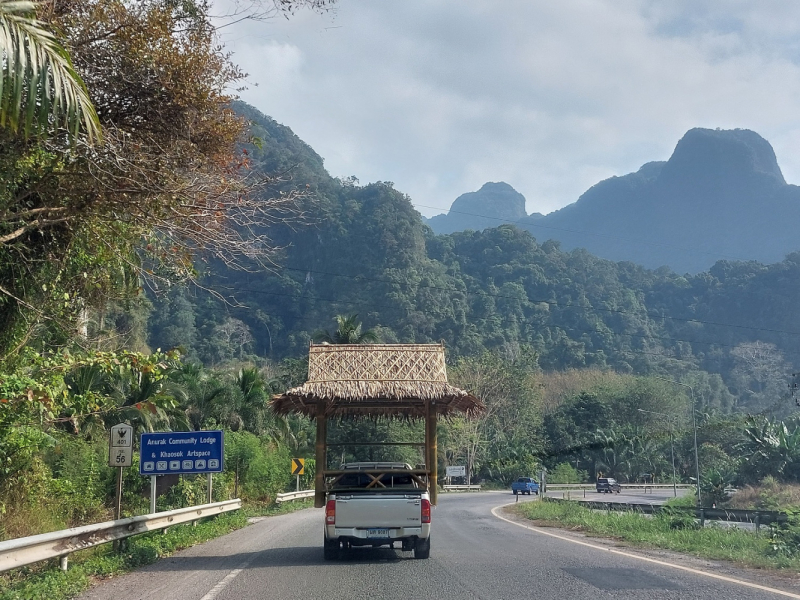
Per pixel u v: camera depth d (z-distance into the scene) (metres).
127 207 11.21
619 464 83.81
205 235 11.91
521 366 87.12
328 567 11.27
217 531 18.28
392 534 11.74
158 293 13.27
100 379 25.06
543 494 43.56
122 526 12.30
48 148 10.53
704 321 120.56
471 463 76.25
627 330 119.88
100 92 11.08
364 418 15.27
